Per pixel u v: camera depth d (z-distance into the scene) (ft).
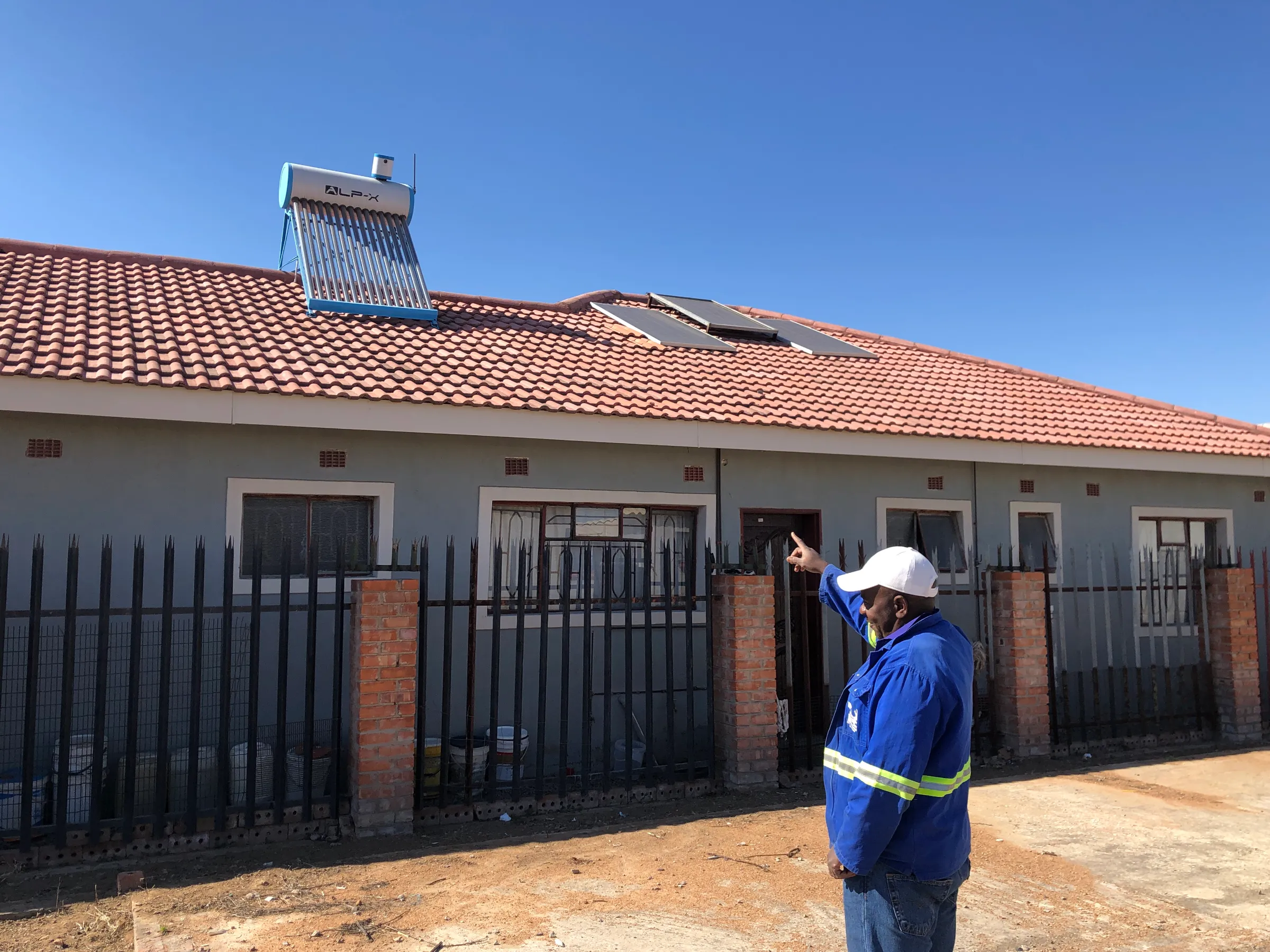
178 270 37.27
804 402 35.14
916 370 44.70
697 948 15.78
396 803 22.11
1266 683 41.75
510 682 30.09
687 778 26.23
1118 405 44.80
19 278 32.12
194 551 26.32
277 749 21.56
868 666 10.01
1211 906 18.19
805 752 31.12
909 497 36.83
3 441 24.75
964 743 9.69
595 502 31.76
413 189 44.42
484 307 41.63
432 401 27.48
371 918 16.83
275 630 26.86
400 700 22.29
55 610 19.97
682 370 36.58
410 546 28.96
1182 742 34.12
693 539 33.73
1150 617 35.58
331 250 39.17
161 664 20.67
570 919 16.89
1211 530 43.06
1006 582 31.58
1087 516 39.83
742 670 26.61
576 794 24.61
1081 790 26.96
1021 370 48.52
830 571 12.66
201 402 25.04
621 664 31.78
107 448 25.75
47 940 16.16
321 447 28.17
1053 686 32.27
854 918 9.68
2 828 21.15
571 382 31.99
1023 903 18.21
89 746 23.09
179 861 20.10
